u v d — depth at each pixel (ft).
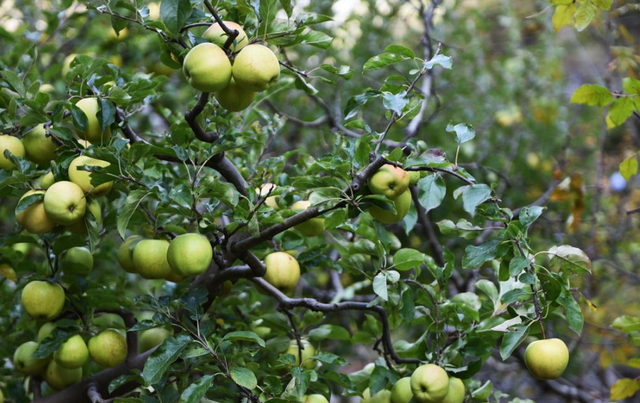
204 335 6.44
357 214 6.56
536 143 14.32
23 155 6.76
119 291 7.42
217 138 6.79
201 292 6.57
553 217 12.84
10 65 9.01
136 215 7.30
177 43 6.52
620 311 11.58
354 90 12.94
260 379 6.86
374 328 7.46
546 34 15.66
